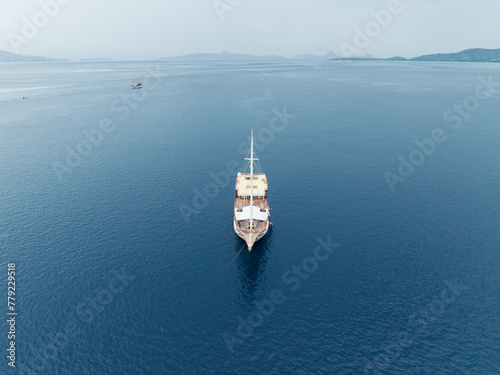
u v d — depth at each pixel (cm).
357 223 7181
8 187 8788
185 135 14000
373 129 14600
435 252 6172
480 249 6212
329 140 13075
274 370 4181
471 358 4253
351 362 4256
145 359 4322
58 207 7788
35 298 5184
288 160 10969
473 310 4938
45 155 11400
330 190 8738
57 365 4228
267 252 6350
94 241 6556
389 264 5919
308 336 4628
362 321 4828
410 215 7419
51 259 6012
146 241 6612
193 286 5506
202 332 4703
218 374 4141
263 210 7094
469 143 12375
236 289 5462
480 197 8131
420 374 4081
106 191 8681
